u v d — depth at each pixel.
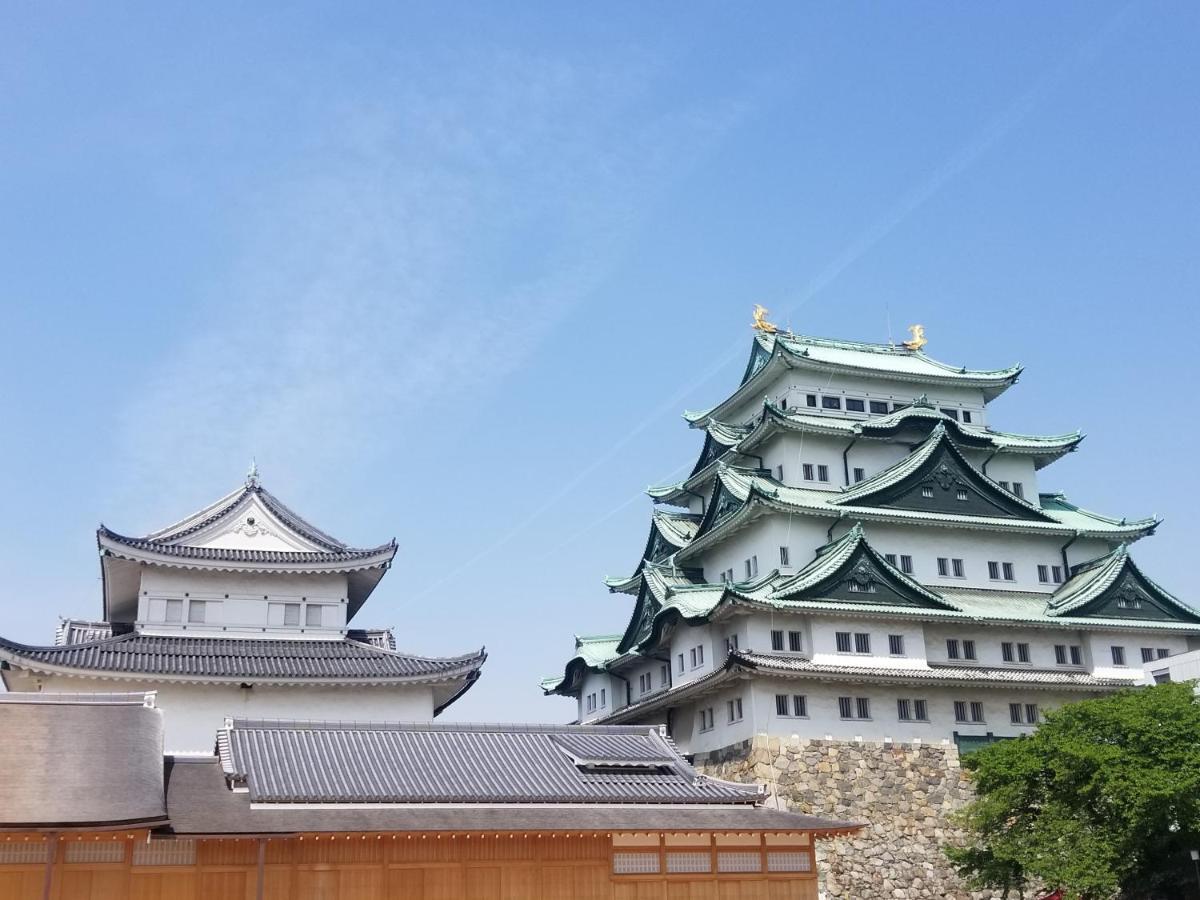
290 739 43.19
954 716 65.62
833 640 64.94
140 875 35.34
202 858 36.06
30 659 54.34
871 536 72.31
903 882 59.84
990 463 81.31
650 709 71.44
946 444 75.44
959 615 67.25
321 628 63.72
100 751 37.91
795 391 80.50
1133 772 46.22
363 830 36.22
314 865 37.06
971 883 53.00
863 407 82.25
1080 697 69.25
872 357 88.50
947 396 84.94
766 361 84.62
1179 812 46.09
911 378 83.19
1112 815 47.59
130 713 41.09
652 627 72.50
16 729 38.41
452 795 40.03
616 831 39.41
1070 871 46.00
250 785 38.41
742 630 64.19
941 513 73.94
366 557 64.25
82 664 55.12
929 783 62.88
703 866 41.78
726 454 81.69
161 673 55.97
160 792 36.44
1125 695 53.12
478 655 60.97
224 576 63.03
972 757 54.22
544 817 39.84
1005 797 50.34
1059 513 80.31
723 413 90.00
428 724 46.53
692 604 69.88
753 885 42.06
